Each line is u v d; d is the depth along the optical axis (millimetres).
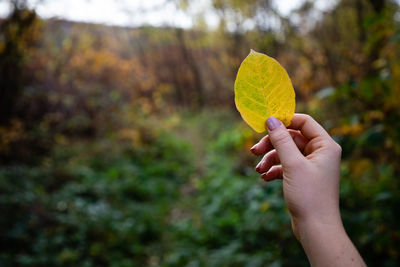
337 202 663
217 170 6445
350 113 2391
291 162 655
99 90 8336
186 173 6789
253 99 596
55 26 7492
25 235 3252
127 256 3551
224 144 7910
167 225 4461
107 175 5566
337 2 4840
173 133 10594
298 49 4629
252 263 2816
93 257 3334
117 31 15047
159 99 13344
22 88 5262
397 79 1509
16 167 4500
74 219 3754
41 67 6516
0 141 4543
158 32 16844
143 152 7324
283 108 612
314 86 3318
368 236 1845
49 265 3027
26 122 5570
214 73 16969
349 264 589
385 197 1571
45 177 4672
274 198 2305
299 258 2316
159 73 18703
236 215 4094
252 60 572
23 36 4707
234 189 4848
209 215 4488
